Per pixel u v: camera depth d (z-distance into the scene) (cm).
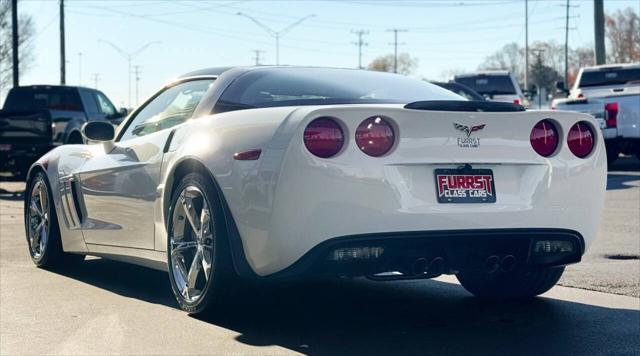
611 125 1521
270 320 452
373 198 386
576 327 436
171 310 478
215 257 420
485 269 424
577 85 1753
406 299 516
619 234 777
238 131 417
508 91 2098
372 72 521
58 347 399
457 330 432
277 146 389
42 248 627
